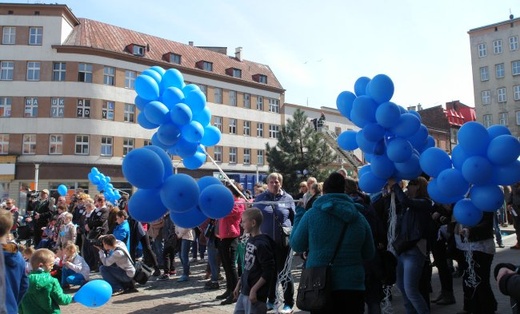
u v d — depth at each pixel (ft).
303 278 11.46
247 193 34.04
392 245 16.52
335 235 11.53
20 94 102.94
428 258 17.56
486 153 14.73
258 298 13.57
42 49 104.22
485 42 161.07
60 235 31.81
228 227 22.52
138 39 123.13
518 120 152.25
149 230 34.42
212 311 20.79
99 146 105.40
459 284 25.38
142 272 26.13
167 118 18.06
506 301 20.58
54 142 102.99
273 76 156.97
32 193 51.21
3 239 10.51
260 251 13.84
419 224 15.94
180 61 126.82
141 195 13.88
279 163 99.81
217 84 132.36
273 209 20.18
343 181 12.53
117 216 30.32
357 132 20.18
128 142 111.04
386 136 17.60
